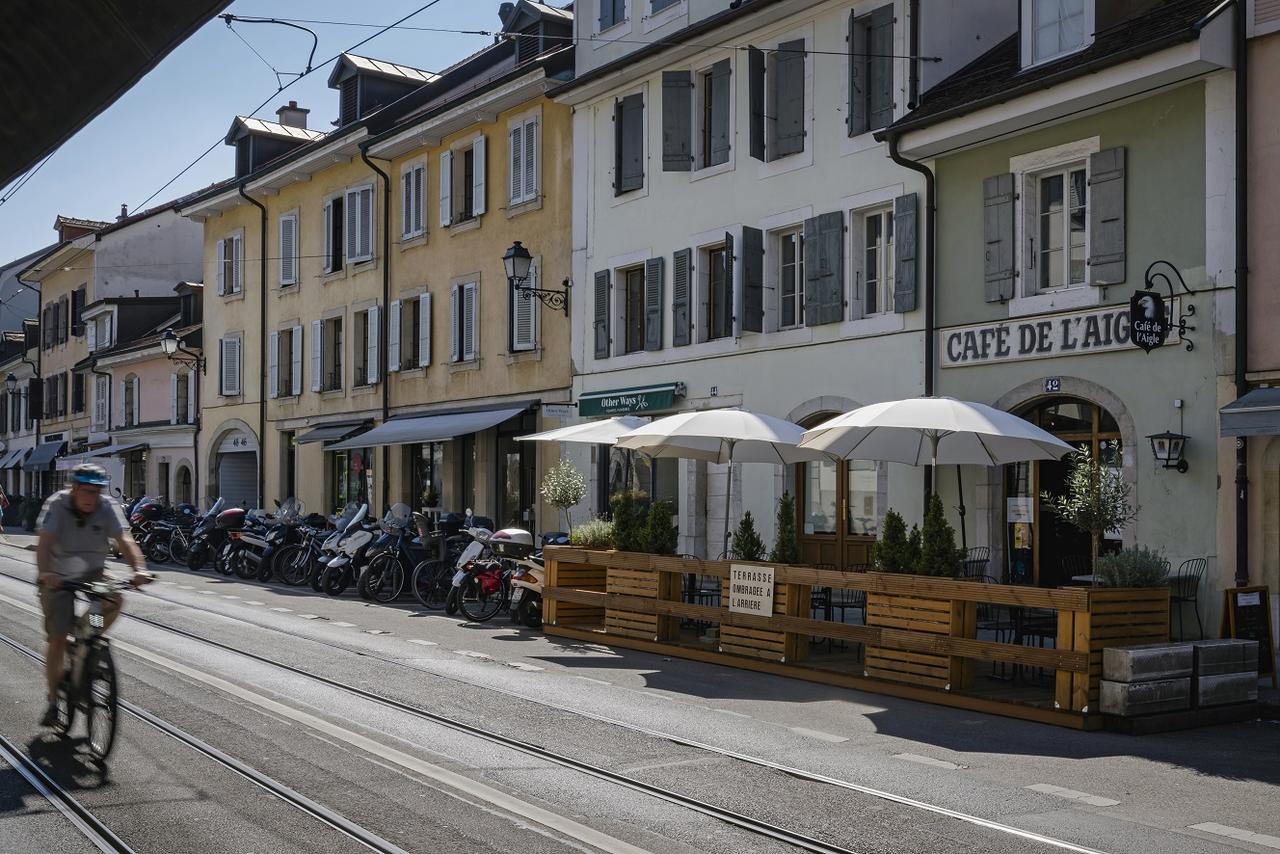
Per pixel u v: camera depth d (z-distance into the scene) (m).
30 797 6.59
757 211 19.59
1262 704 10.49
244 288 36.38
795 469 19.08
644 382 21.91
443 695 9.95
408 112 30.56
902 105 17.16
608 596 14.18
